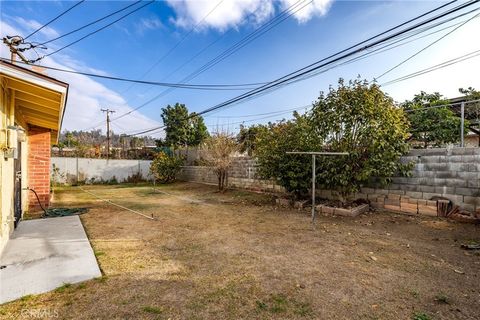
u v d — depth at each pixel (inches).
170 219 243.0
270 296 100.4
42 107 196.9
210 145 489.4
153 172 652.1
